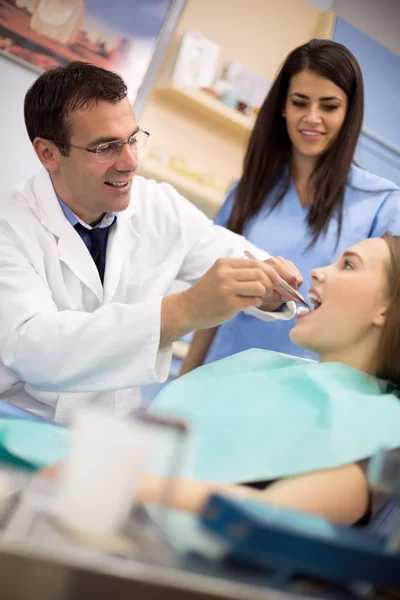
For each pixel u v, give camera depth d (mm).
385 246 1595
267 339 2330
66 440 1166
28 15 3393
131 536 746
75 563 667
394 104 3797
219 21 3615
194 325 1624
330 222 2381
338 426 1256
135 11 3506
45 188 1931
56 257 1884
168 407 1459
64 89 1752
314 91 2266
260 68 3742
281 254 2416
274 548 711
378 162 3779
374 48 3748
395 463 964
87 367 1635
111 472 718
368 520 1165
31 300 1733
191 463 1186
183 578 692
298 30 3764
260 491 1098
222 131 3699
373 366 1537
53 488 766
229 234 2211
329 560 726
